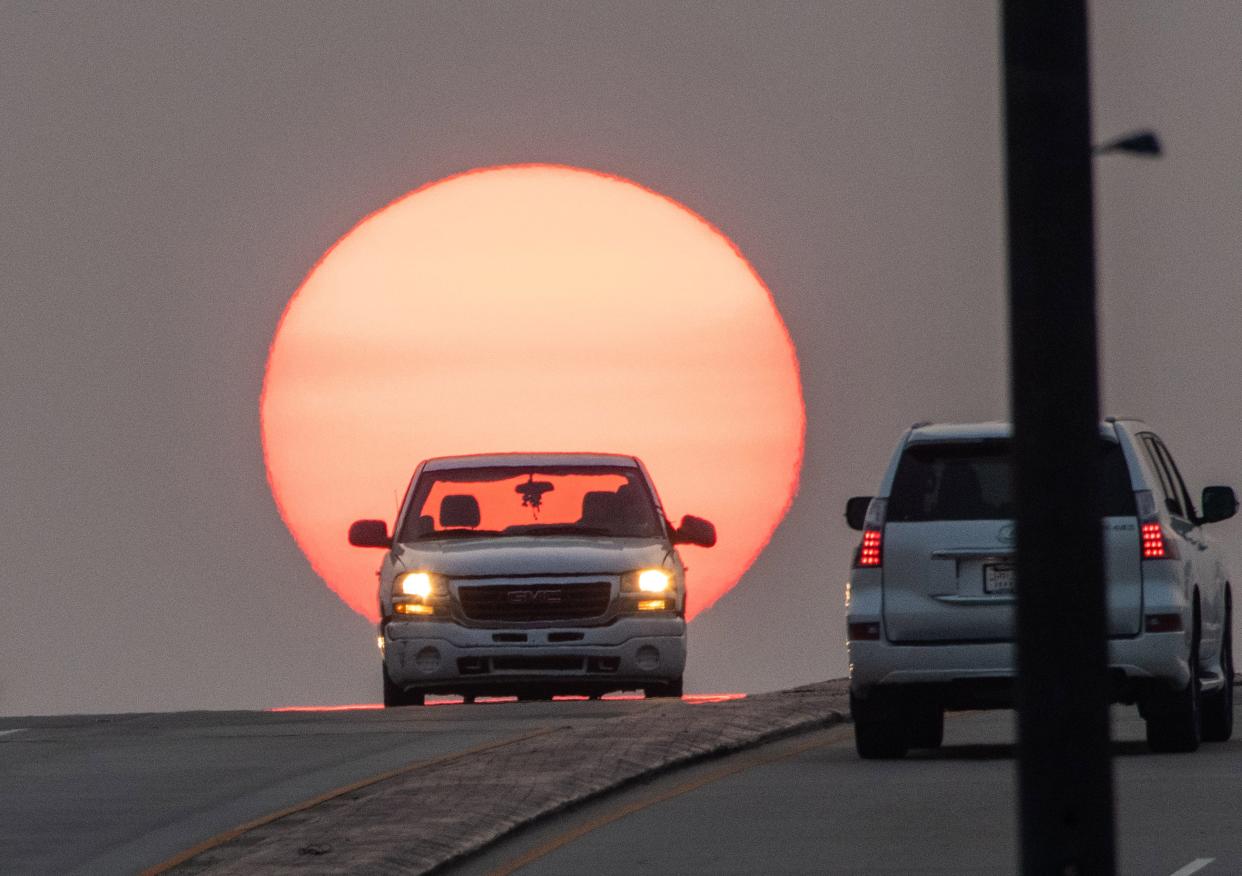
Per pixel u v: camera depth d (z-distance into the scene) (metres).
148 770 69.38
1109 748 31.58
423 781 63.03
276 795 63.22
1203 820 55.09
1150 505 68.69
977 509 68.94
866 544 69.50
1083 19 31.06
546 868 50.88
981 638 68.44
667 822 57.12
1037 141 31.03
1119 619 68.31
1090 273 31.16
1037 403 31.22
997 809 57.88
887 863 50.12
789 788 63.00
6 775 68.75
